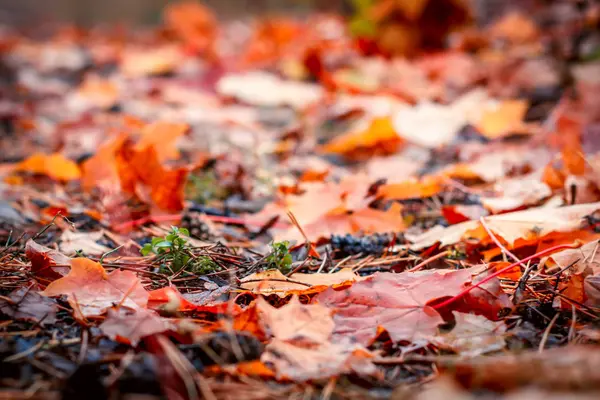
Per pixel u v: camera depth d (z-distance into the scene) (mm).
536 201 1243
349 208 1229
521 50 2234
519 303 1071
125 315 1023
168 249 1140
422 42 2359
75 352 1012
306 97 1925
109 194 1243
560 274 1091
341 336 1023
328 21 3170
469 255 1161
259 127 1736
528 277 1092
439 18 2334
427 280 1063
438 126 1522
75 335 1032
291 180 1385
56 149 1535
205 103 1982
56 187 1364
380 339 1034
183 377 975
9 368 996
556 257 1096
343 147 1496
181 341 1011
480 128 1542
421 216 1278
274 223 1238
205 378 991
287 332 1012
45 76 2518
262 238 1229
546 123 1577
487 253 1145
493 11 2844
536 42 2264
